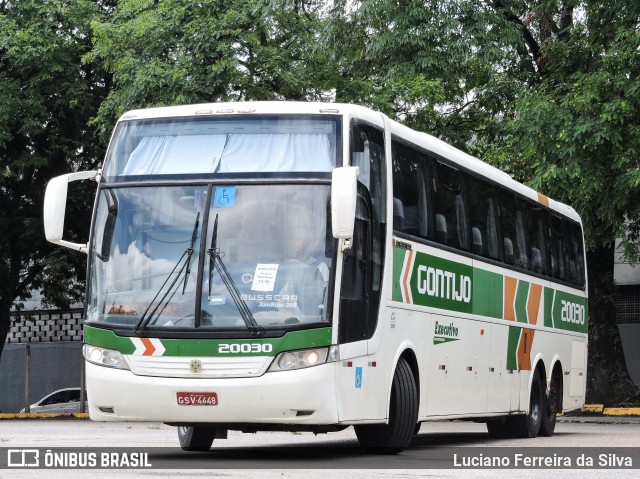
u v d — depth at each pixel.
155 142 14.48
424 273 16.28
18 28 35.94
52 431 23.50
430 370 16.50
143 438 20.08
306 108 14.34
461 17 32.75
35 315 46.84
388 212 14.99
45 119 37.16
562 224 24.58
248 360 13.30
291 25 34.66
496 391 19.61
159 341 13.53
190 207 13.91
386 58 34.06
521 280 21.09
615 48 29.41
